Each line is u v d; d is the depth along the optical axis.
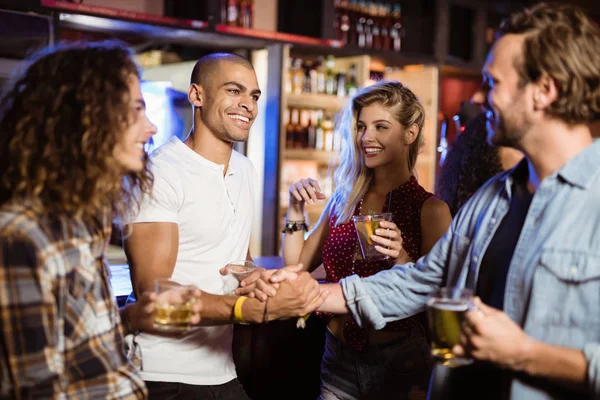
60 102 1.43
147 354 2.03
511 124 1.44
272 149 4.27
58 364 1.33
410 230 2.31
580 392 1.38
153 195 1.98
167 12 4.16
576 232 1.36
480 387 1.54
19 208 1.34
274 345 2.73
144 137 1.57
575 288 1.35
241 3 4.29
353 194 2.43
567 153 1.41
